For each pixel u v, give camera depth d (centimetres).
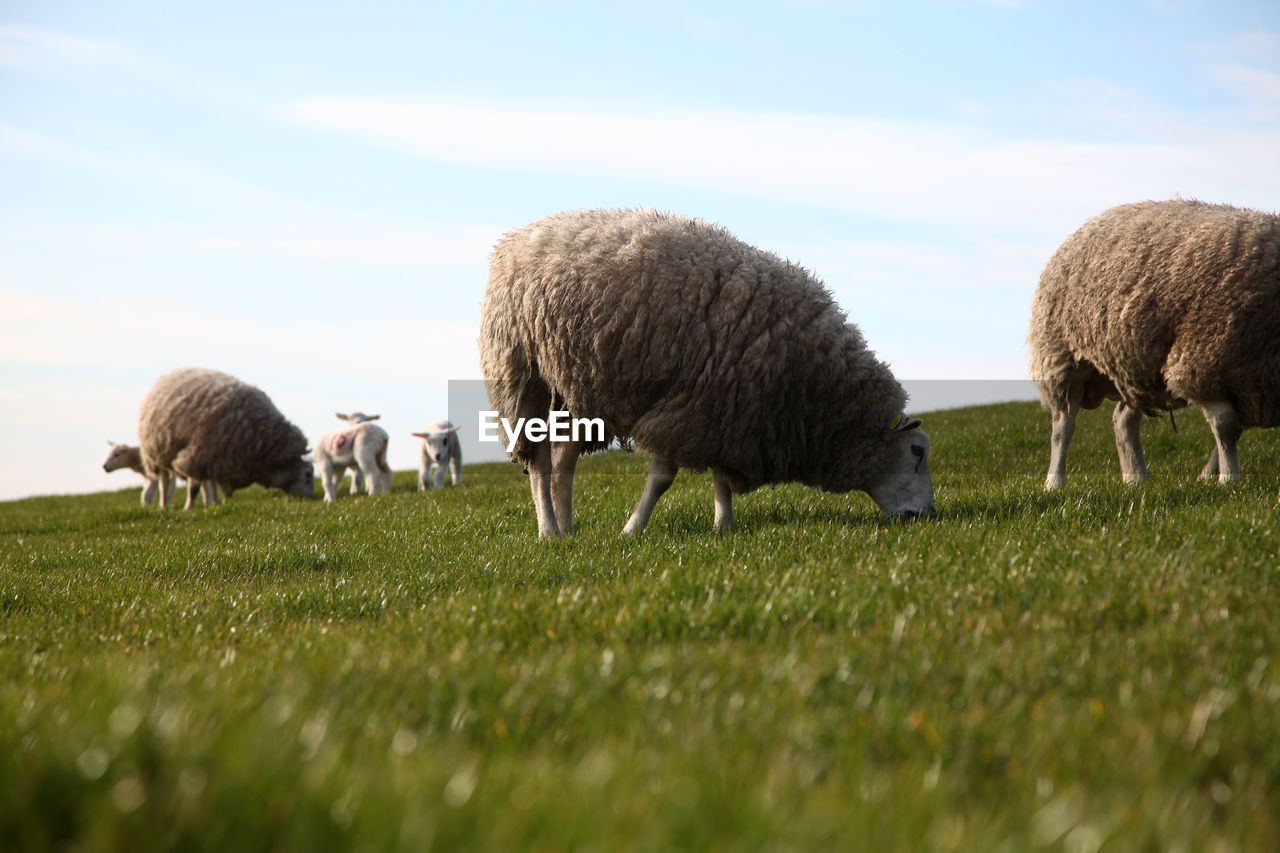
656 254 593
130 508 1294
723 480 679
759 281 605
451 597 416
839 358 629
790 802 152
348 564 666
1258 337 684
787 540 539
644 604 335
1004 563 396
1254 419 717
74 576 662
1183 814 154
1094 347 779
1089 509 572
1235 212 718
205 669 270
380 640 332
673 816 142
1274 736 192
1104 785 172
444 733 209
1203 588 325
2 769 150
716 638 307
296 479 1652
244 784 145
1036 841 139
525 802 149
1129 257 736
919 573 398
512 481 1331
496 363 659
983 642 277
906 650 265
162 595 550
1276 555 379
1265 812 163
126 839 134
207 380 1587
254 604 489
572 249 611
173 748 160
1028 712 216
